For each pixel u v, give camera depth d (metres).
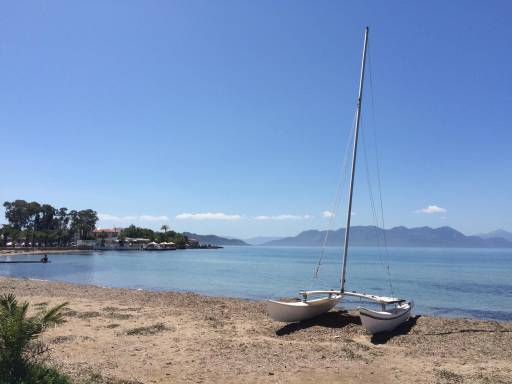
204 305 26.00
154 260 121.12
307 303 19.59
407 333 18.34
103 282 52.91
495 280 63.94
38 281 41.88
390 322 18.09
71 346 14.30
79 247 176.50
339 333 17.73
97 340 15.38
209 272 75.25
